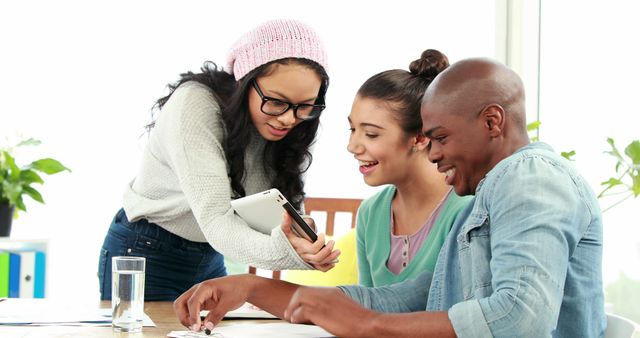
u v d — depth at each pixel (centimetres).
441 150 135
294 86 180
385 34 400
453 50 400
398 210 177
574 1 341
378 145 170
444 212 169
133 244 205
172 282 206
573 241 123
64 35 392
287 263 157
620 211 303
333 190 399
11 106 390
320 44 185
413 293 159
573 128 338
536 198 121
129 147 395
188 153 179
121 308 146
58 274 395
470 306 120
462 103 131
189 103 183
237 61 185
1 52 389
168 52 395
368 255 182
